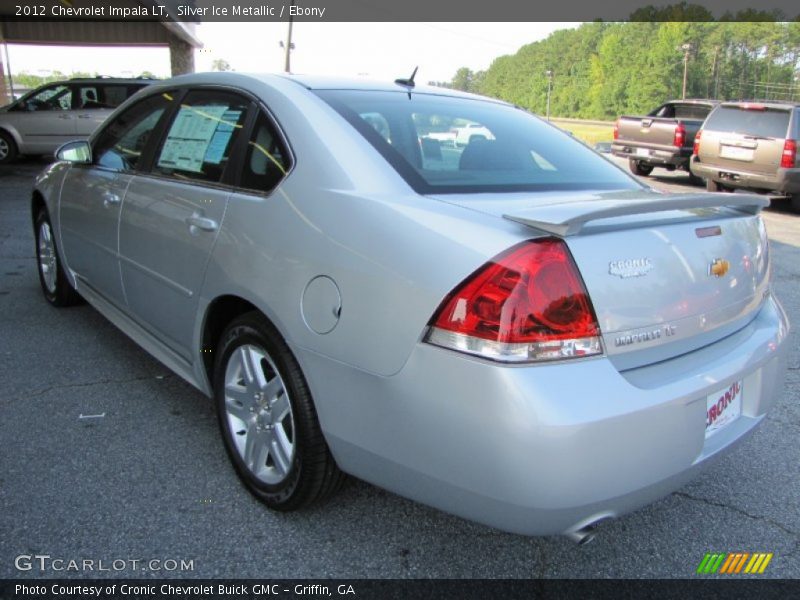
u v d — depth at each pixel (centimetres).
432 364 183
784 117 1099
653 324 196
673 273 203
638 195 239
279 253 229
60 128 1362
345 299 204
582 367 180
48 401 332
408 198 213
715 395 213
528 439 171
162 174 311
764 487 288
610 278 187
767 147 1112
